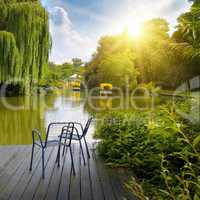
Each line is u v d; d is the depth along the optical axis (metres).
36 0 10.62
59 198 1.71
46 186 1.91
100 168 2.34
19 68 9.38
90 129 4.54
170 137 2.11
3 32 9.04
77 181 2.02
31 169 2.27
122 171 2.27
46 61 10.30
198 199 1.09
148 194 1.74
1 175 2.12
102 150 2.73
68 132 2.62
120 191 1.83
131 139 2.64
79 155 2.74
